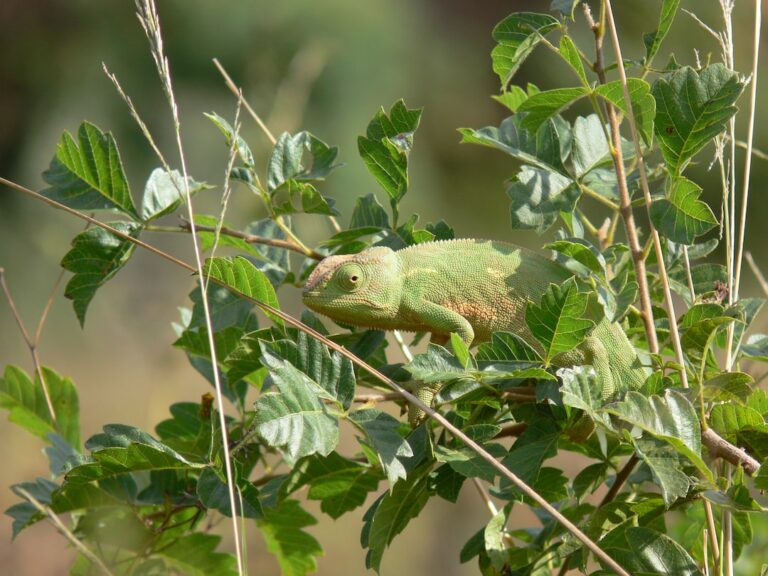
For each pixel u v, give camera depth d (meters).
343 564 4.62
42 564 4.46
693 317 3.04
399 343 3.09
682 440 2.97
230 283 3.04
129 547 3.09
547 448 3.02
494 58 3.05
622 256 3.09
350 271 3.05
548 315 3.00
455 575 4.94
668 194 3.02
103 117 5.99
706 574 3.03
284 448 3.06
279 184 3.08
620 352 3.06
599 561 3.00
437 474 3.03
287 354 3.00
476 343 3.08
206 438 3.10
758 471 2.99
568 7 3.04
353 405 3.07
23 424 3.14
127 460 3.00
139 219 3.07
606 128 3.04
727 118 3.01
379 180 3.09
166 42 5.94
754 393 3.04
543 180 3.05
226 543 3.40
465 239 3.07
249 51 5.94
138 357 5.96
